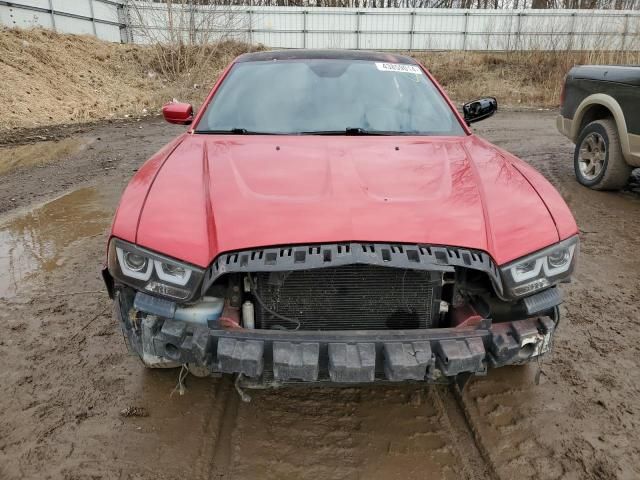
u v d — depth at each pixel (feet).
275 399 8.02
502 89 60.54
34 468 6.74
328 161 8.22
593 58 55.88
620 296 11.54
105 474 6.65
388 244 6.35
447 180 7.73
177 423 7.50
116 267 6.66
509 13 74.79
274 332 6.21
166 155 8.81
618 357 9.26
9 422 7.53
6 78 40.32
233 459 6.90
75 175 21.91
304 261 6.07
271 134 9.85
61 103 41.81
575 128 20.21
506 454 7.03
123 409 7.77
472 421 7.61
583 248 14.28
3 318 10.36
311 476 6.66
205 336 6.22
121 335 9.71
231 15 70.23
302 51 12.21
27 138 30.71
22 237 14.79
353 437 7.32
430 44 77.51
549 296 6.78
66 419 7.59
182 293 6.35
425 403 8.00
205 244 6.48
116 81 53.62
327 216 6.64
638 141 17.01
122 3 71.00
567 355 9.29
